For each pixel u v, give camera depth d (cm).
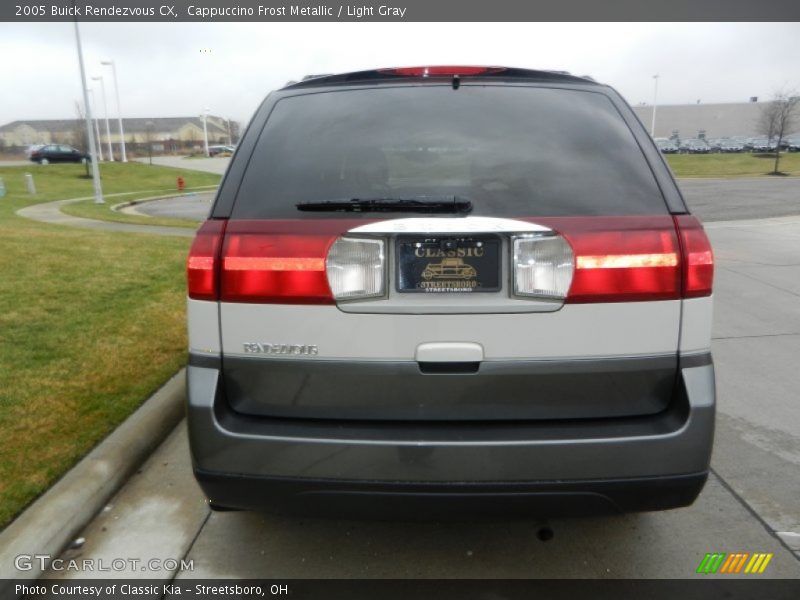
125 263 820
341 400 216
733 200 1934
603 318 211
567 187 219
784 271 792
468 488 209
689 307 213
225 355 219
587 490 209
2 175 3634
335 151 232
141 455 344
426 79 253
